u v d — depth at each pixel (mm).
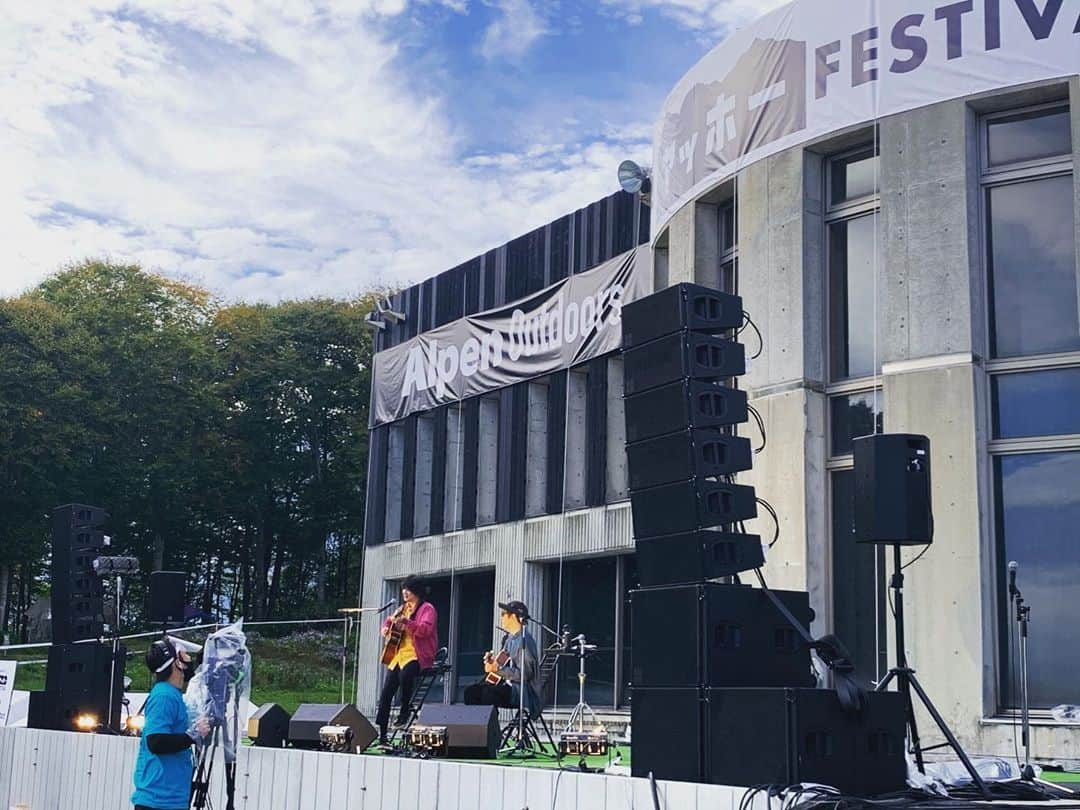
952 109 11984
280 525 51656
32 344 42719
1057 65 11352
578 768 8461
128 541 49906
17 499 42031
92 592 13727
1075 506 11164
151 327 47969
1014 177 11875
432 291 24016
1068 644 11000
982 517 11414
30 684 34250
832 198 13273
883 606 12156
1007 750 10797
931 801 6070
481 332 22094
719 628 6793
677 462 7184
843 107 12719
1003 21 11688
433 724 10312
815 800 5742
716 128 14289
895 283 12172
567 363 19734
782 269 13234
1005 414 11680
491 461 21938
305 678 37219
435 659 11734
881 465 7594
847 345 12992
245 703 12094
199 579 54656
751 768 6312
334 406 50875
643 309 7559
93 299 48031
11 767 13039
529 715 11320
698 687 6684
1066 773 10109
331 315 51156
